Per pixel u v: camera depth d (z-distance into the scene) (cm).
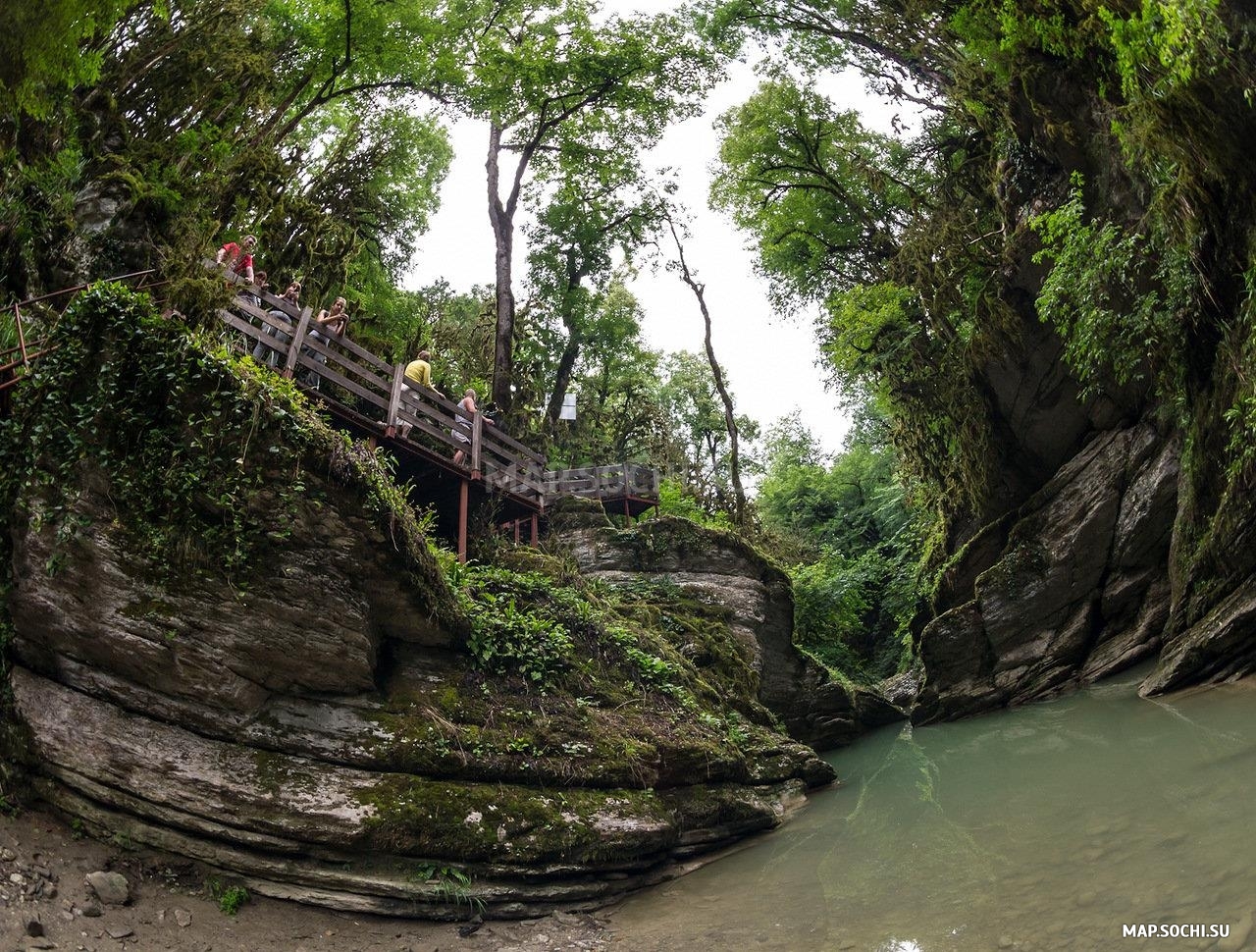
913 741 1889
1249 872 732
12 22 956
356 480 994
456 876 962
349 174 2180
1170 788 1020
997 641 2058
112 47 1509
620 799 1115
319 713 995
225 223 1609
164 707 927
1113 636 1914
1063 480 2047
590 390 3569
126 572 922
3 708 906
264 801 915
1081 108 1753
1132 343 1691
